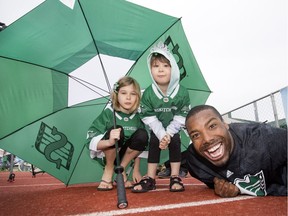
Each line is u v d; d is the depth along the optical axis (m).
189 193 1.76
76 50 2.21
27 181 4.01
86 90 2.32
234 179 1.55
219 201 1.40
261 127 1.61
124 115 2.21
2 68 2.08
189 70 2.52
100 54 2.31
